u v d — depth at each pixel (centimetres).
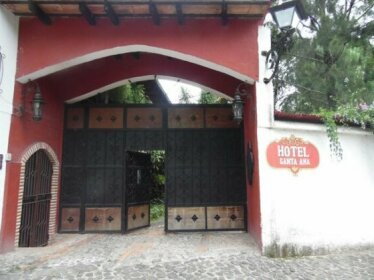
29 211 627
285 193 557
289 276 447
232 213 759
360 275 450
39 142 654
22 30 581
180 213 761
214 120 791
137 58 747
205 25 581
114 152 780
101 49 572
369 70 842
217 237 695
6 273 456
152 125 790
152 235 730
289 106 947
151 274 455
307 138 582
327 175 578
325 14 887
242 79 596
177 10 526
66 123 788
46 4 515
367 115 584
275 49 549
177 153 780
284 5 489
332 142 584
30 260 516
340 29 884
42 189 682
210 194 766
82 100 802
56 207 743
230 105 796
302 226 554
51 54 573
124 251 584
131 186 794
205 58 573
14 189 569
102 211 761
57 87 748
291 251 544
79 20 579
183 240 671
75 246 626
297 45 855
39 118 608
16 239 578
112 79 756
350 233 574
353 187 589
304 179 568
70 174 771
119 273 460
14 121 571
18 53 577
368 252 560
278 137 572
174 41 575
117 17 557
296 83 892
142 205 831
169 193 766
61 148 771
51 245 639
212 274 455
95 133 787
